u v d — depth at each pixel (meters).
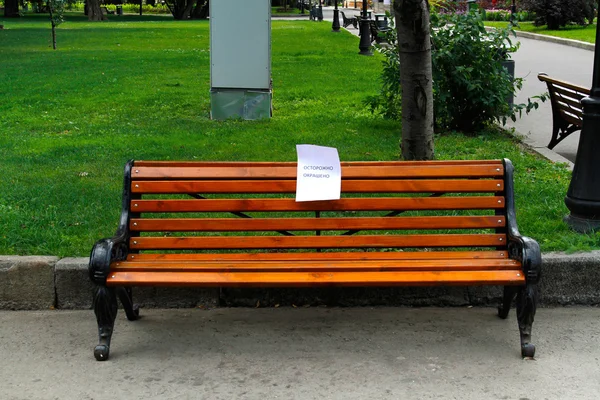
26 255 5.56
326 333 4.95
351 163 5.08
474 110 10.41
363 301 5.42
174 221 4.95
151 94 14.26
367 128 10.65
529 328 4.56
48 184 7.59
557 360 4.55
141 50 25.17
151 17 58.72
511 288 4.93
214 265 4.66
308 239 4.93
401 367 4.46
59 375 4.41
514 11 36.06
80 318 5.25
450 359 4.56
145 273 4.58
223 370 4.45
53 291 5.41
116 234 4.82
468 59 10.14
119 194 7.21
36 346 4.81
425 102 7.64
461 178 5.06
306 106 12.91
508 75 10.70
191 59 21.67
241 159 8.58
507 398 4.10
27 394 4.19
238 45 11.30
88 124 11.20
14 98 13.90
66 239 5.91
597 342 4.80
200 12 56.69
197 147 9.33
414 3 7.27
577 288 5.41
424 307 5.41
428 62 7.60
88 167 8.34
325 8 79.69
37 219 6.37
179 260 4.81
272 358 4.60
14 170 8.20
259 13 11.17
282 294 5.43
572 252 5.49
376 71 18.38
